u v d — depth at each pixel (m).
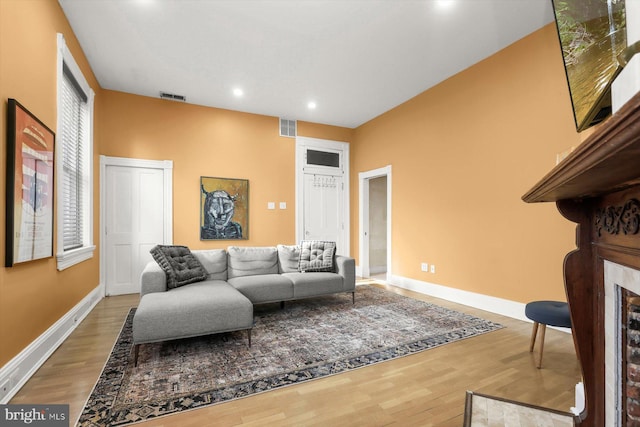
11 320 1.86
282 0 2.72
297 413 1.67
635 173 0.65
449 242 4.08
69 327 2.84
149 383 1.96
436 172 4.30
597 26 0.98
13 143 1.85
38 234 2.19
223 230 5.08
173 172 4.77
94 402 1.75
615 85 0.71
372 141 5.70
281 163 5.59
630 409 0.89
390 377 2.05
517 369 2.16
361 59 3.67
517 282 3.27
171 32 3.16
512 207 3.34
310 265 3.97
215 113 5.09
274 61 3.71
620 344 0.95
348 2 2.75
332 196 6.07
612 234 0.98
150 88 4.39
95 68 3.84
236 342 2.64
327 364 2.23
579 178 0.71
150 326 2.25
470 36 3.23
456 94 4.01
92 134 3.79
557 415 1.56
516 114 3.31
